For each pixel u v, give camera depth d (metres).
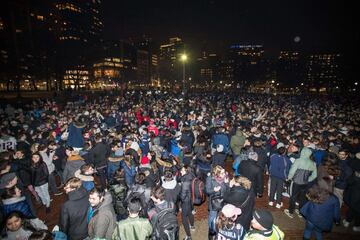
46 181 6.66
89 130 9.91
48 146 7.55
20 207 4.19
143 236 3.53
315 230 4.82
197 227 6.16
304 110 19.53
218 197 4.59
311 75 100.06
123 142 8.70
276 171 6.71
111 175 7.07
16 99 29.97
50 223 6.43
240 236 3.21
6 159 5.73
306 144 7.17
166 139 9.44
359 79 49.97
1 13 56.16
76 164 6.30
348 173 6.09
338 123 12.77
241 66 124.50
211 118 14.05
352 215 6.00
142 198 4.73
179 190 5.06
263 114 15.34
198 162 6.90
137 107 18.50
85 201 4.11
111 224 3.71
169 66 155.75
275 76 117.31
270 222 3.00
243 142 9.10
